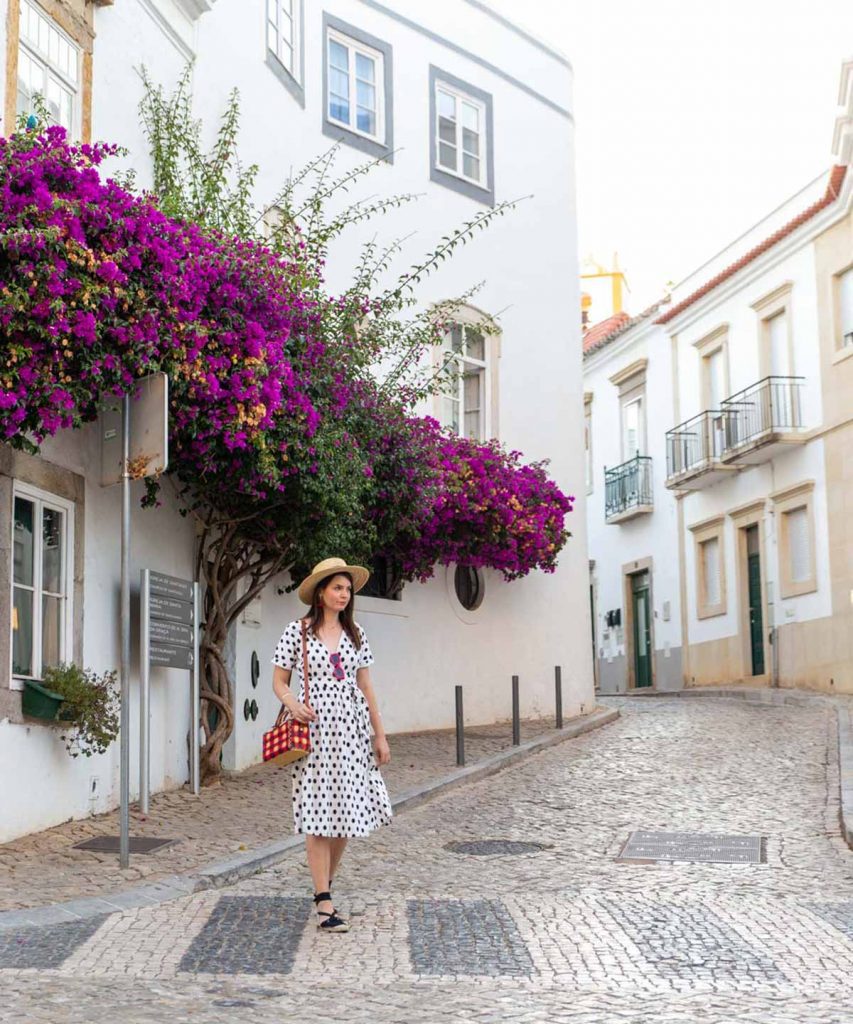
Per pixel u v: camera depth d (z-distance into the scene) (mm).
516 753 14734
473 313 19109
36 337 8281
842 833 10133
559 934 6859
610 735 17203
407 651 17344
